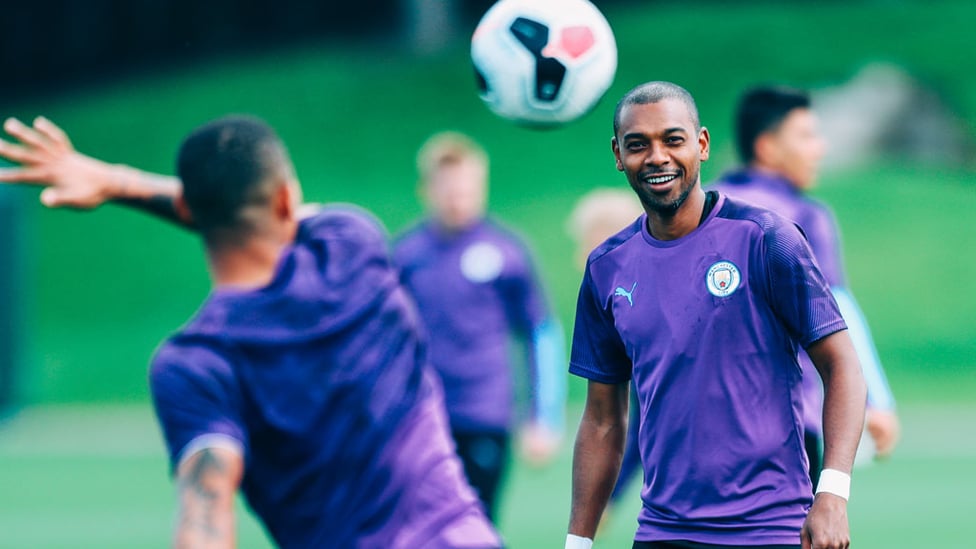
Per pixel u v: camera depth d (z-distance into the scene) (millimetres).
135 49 108625
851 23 94500
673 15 100812
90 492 36875
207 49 109062
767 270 12906
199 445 9086
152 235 79875
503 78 14625
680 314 13117
